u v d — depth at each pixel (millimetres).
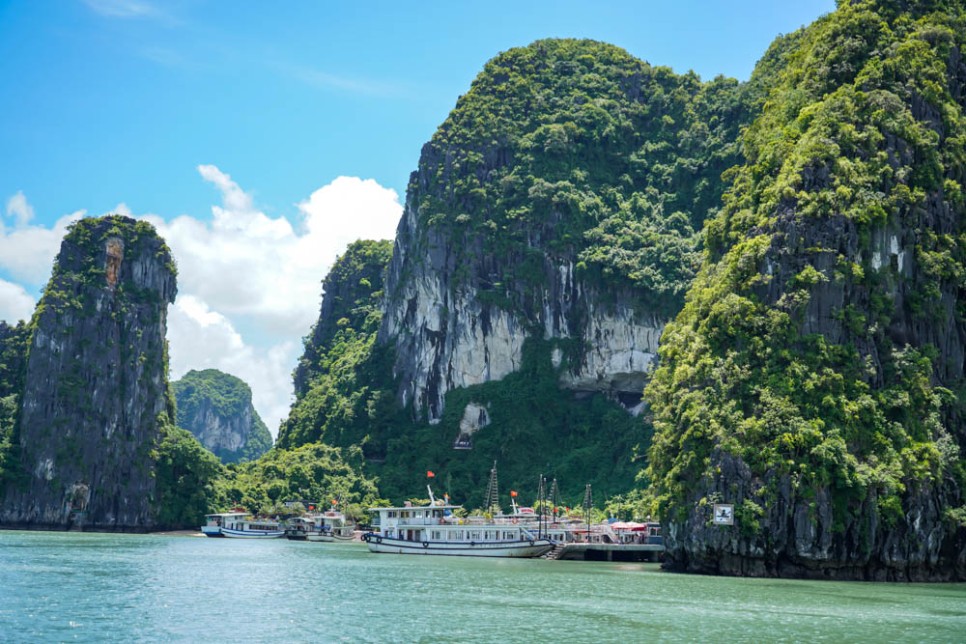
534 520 183125
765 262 145125
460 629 78938
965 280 147500
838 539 127562
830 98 158750
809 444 129250
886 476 128125
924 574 131625
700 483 134250
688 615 87625
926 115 156625
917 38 163250
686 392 143125
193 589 101000
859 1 174250
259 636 75000
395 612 86812
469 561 150625
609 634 77750
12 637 73500
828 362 136750
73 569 119812
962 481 134250
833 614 89938
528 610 89188
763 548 128250
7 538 192875
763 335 140500
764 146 165750
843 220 143625
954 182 151625
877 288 142875
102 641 72562
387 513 174750
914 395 137750
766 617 87125
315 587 104688
